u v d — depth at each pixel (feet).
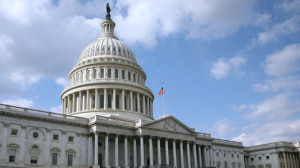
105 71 368.27
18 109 238.27
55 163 245.86
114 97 346.13
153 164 297.94
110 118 281.13
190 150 336.49
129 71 383.86
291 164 437.99
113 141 288.51
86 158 262.26
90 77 365.81
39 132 244.22
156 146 316.19
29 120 240.94
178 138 308.81
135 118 338.34
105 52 390.21
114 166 276.00
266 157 446.19
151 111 389.80
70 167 251.19
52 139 249.14
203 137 347.15
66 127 259.60
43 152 240.94
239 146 422.82
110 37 431.43
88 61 380.37
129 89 356.79
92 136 269.85
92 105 347.77
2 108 228.63
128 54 407.64
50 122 251.80
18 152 228.63
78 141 263.29
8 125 229.25
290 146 443.73
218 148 395.75
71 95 358.02
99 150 276.62
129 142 294.87
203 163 344.69
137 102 361.92
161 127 296.30
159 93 339.98
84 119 272.72
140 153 278.67
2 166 217.77
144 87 373.20
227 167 396.78
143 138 288.10
